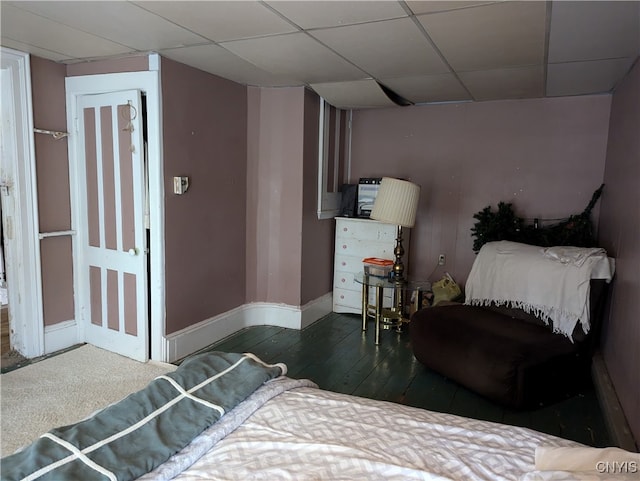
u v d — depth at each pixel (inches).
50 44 112.0
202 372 68.4
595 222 153.8
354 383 122.4
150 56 120.0
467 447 54.1
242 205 159.0
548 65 119.3
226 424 57.6
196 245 139.3
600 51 106.0
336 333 161.3
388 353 143.6
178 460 50.0
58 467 45.8
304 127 156.9
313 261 171.5
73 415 101.3
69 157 134.6
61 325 136.6
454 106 169.9
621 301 107.4
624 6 80.6
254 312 167.8
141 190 124.2
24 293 127.3
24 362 127.3
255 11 87.8
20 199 123.7
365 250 175.6
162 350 130.0
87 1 84.7
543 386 107.2
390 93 158.7
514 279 129.7
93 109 130.0
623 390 99.0
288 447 53.0
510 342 110.6
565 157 156.2
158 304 128.4
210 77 138.7
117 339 134.7
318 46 108.7
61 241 135.0
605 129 150.5
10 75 118.8
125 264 129.6
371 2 81.9
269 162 161.6
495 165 166.1
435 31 96.2
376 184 175.9
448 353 117.1
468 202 171.3
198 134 135.9
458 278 175.0
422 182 177.8
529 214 162.7
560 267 120.7
